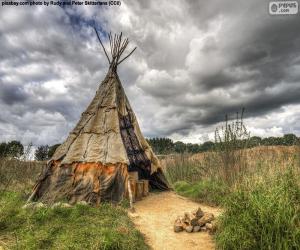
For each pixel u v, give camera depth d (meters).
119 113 10.06
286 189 5.14
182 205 8.12
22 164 12.02
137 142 10.27
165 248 5.23
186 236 5.75
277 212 4.49
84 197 7.53
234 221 4.93
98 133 8.89
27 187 10.06
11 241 4.85
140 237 5.46
